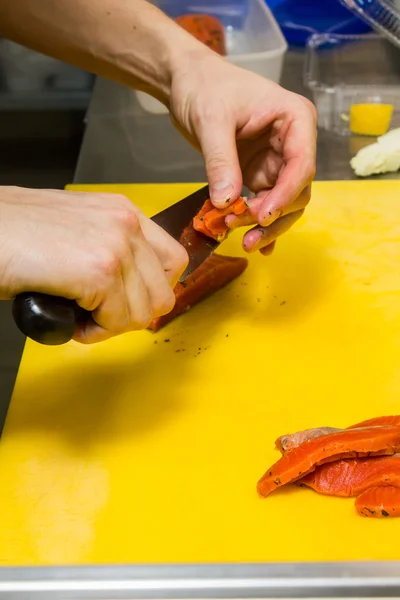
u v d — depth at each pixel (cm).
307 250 69
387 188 76
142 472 51
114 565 37
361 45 109
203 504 49
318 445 48
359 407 55
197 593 36
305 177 58
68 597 36
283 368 58
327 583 36
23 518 49
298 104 60
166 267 49
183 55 65
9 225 43
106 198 47
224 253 70
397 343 59
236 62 91
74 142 120
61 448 53
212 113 61
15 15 72
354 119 87
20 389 58
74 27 70
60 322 42
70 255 42
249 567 37
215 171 57
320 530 47
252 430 54
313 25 112
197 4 104
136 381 58
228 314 64
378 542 46
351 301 64
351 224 71
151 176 83
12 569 37
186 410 56
